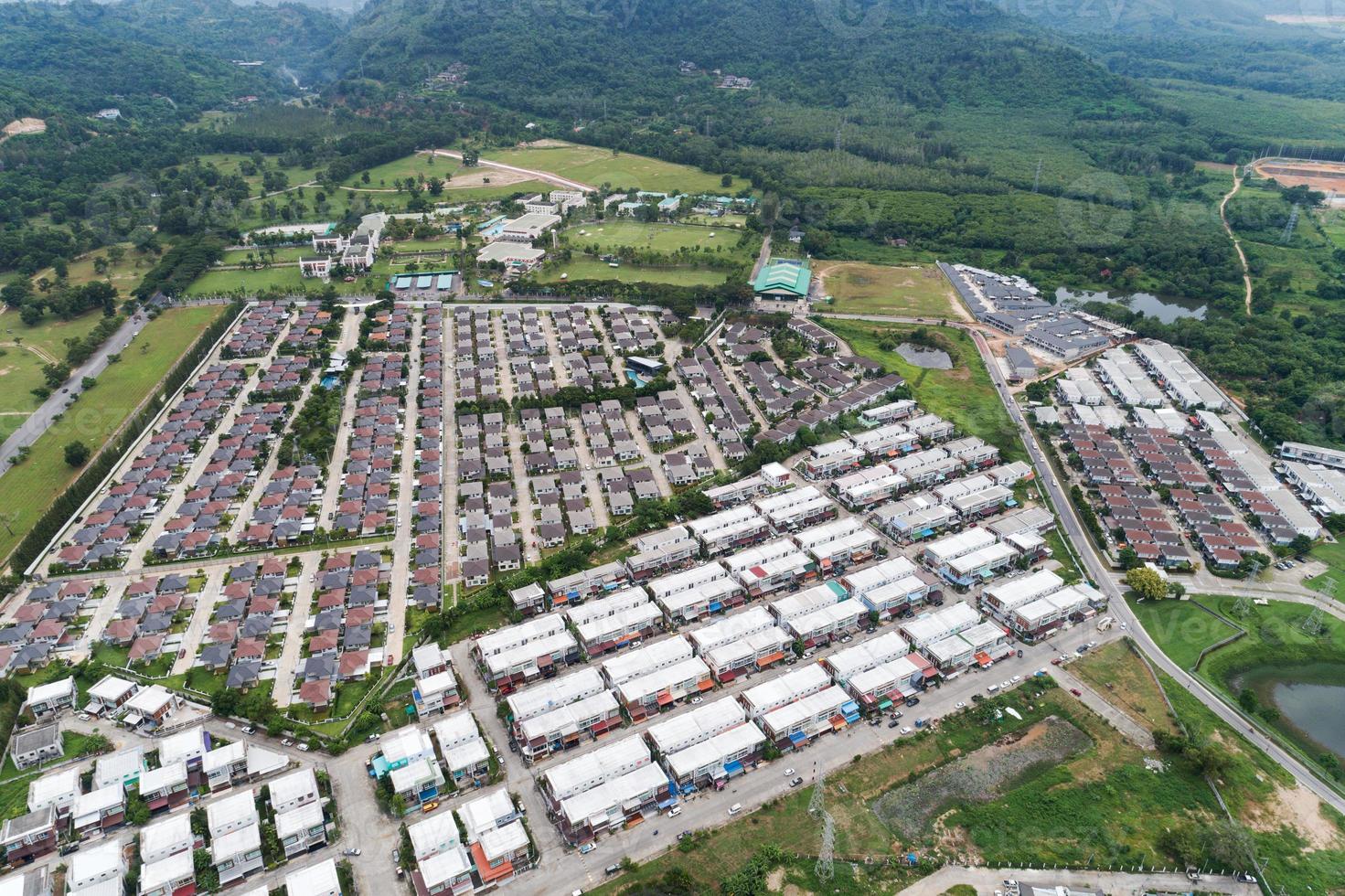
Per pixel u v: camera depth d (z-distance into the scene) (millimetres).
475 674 160375
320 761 141375
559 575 185625
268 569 187750
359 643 165000
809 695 153250
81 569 188875
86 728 148250
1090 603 178500
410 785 131875
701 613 175875
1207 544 198000
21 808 131750
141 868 120812
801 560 188500
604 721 146875
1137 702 155750
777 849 124250
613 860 124375
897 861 124938
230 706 149625
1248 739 148375
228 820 126438
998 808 134000
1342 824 132875
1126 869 125188
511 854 121812
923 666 159250
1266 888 122125
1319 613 174875
